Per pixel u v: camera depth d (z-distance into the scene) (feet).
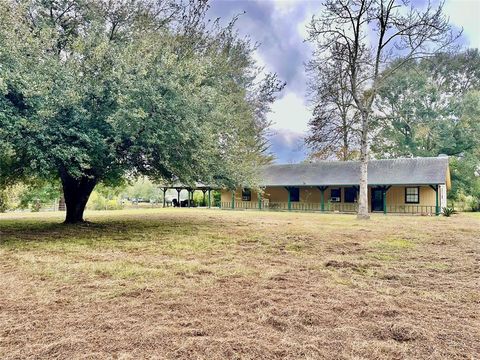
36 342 8.98
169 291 13.66
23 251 23.35
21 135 26.09
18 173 38.60
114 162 34.73
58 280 15.39
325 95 73.00
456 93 111.96
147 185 166.71
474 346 8.88
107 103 30.99
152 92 30.14
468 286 14.69
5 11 26.86
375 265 18.90
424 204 81.00
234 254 22.36
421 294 13.47
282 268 18.02
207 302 12.32
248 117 53.67
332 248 24.71
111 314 11.05
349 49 63.10
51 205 101.71
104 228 38.73
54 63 28.30
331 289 14.12
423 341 9.17
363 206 59.06
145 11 41.16
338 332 9.73
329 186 86.43
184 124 31.53
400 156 114.93
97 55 30.17
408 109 113.50
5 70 25.00
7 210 87.86
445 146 107.65
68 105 28.02
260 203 97.45
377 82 63.98
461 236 31.42
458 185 105.09
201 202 118.52
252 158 53.26
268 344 8.93
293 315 11.01
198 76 33.45
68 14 38.14
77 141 28.89
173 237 31.19
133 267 18.03
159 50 34.50
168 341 9.06
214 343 8.93
